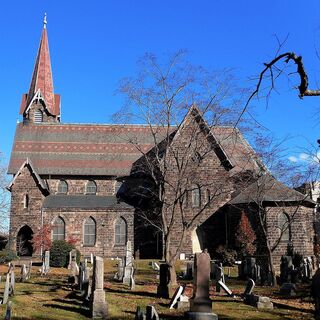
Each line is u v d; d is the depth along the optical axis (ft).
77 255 141.49
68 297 73.92
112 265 141.79
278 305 69.77
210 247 157.48
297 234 138.72
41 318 56.49
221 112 135.03
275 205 140.56
